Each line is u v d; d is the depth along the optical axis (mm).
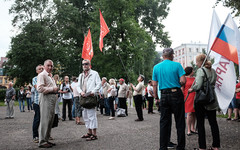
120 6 24500
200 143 4086
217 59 5379
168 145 4555
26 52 29078
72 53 33469
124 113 11117
